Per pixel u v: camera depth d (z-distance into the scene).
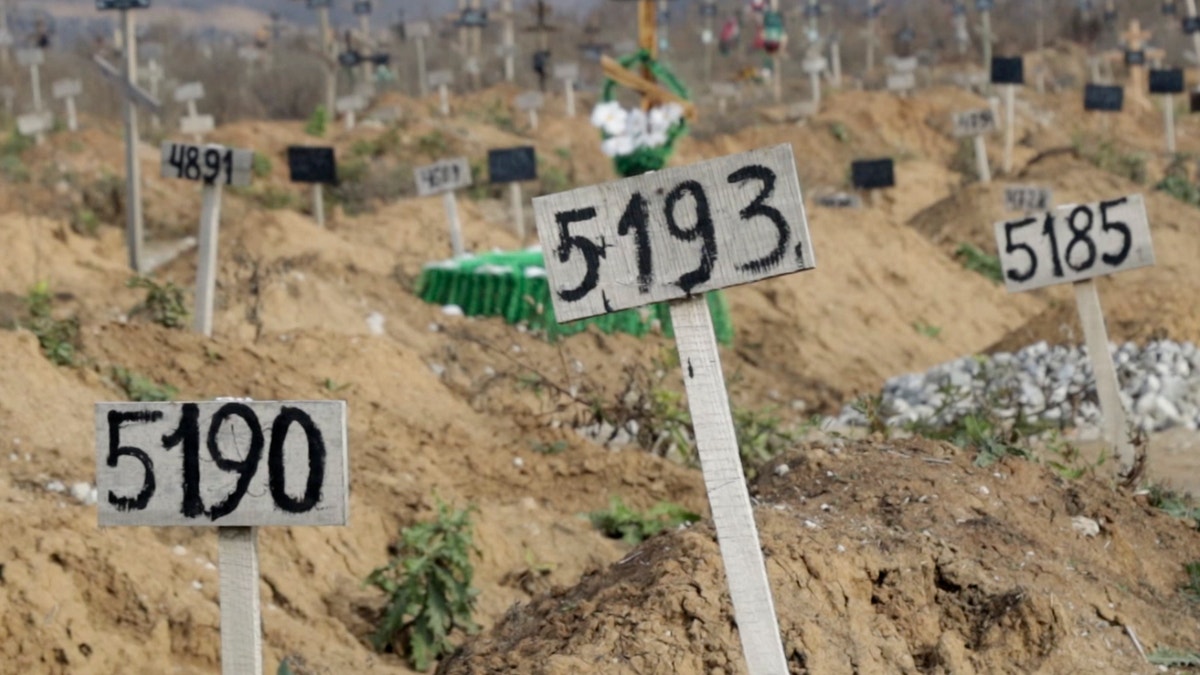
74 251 17.30
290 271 16.42
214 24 110.12
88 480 9.62
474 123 36.38
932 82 49.44
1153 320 15.46
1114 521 8.53
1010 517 8.23
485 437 12.63
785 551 7.03
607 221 5.79
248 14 115.06
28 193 26.78
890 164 26.30
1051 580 7.61
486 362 15.66
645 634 6.55
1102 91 32.72
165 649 7.80
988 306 22.72
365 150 32.50
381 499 10.41
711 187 5.72
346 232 21.27
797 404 17.06
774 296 19.83
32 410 10.16
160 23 67.69
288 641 8.32
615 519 11.03
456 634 8.90
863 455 8.76
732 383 16.70
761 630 5.69
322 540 9.52
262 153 30.70
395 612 8.66
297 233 18.55
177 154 12.77
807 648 6.56
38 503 8.97
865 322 20.44
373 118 36.75
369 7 45.97
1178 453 13.02
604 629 6.63
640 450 12.65
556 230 5.84
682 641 6.53
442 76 38.50
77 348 11.77
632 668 6.41
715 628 6.56
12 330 11.79
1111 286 17.62
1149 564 8.35
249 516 5.83
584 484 11.94
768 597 5.69
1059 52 60.16
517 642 6.99
